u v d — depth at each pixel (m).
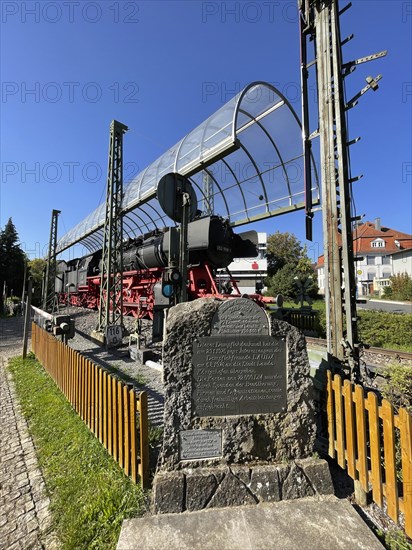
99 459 3.02
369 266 44.78
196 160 7.23
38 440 3.67
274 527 2.05
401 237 46.47
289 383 2.57
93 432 3.52
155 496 2.23
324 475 2.41
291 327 2.62
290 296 30.58
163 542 1.94
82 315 14.81
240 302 2.60
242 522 2.10
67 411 4.25
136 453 2.63
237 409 2.50
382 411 2.10
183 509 2.21
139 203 9.65
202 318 2.53
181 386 2.46
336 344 3.21
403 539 2.00
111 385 3.07
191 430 2.43
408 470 1.92
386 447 2.05
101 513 2.33
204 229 7.96
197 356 2.50
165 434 2.40
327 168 3.39
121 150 8.77
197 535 1.99
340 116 3.25
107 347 7.80
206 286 8.37
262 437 2.49
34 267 34.44
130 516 2.25
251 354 2.56
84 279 17.19
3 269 30.28
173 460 2.38
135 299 11.34
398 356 6.82
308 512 2.18
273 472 2.37
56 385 5.46
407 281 30.45
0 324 17.94
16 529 2.31
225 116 6.84
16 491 2.76
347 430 2.40
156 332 6.81
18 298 29.53
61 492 2.65
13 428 4.08
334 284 3.26
